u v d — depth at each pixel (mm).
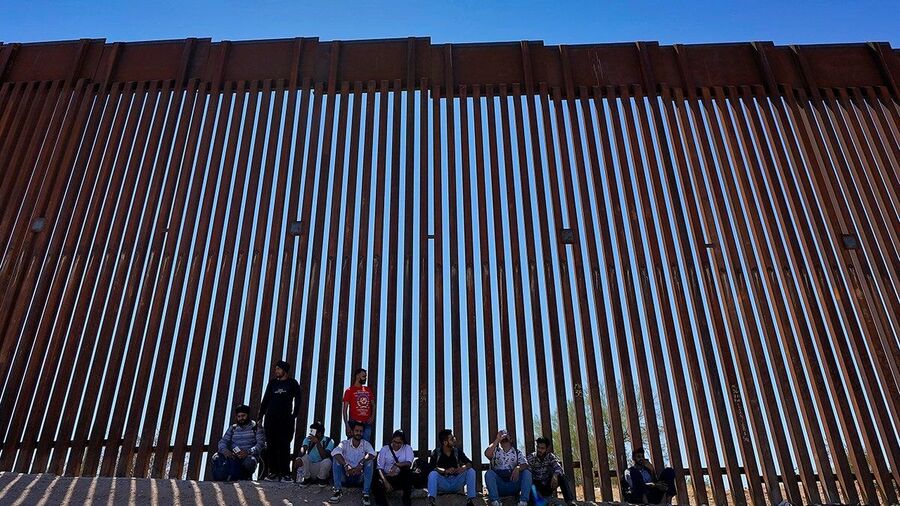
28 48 14141
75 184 12117
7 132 12883
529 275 11453
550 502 8750
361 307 11031
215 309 10961
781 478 9742
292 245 11586
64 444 9867
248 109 13023
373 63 13789
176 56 13805
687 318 10977
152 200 11930
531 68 13617
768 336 10727
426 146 12664
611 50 13938
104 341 10617
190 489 8547
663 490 9086
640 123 13047
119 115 12977
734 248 11492
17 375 10344
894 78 13500
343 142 12656
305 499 8344
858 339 10688
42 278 11125
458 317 11039
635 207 12000
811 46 14000
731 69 13695
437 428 10078
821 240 11562
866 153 12578
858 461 9781
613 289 11266
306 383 10422
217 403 10227
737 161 12492
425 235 11727
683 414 10250
